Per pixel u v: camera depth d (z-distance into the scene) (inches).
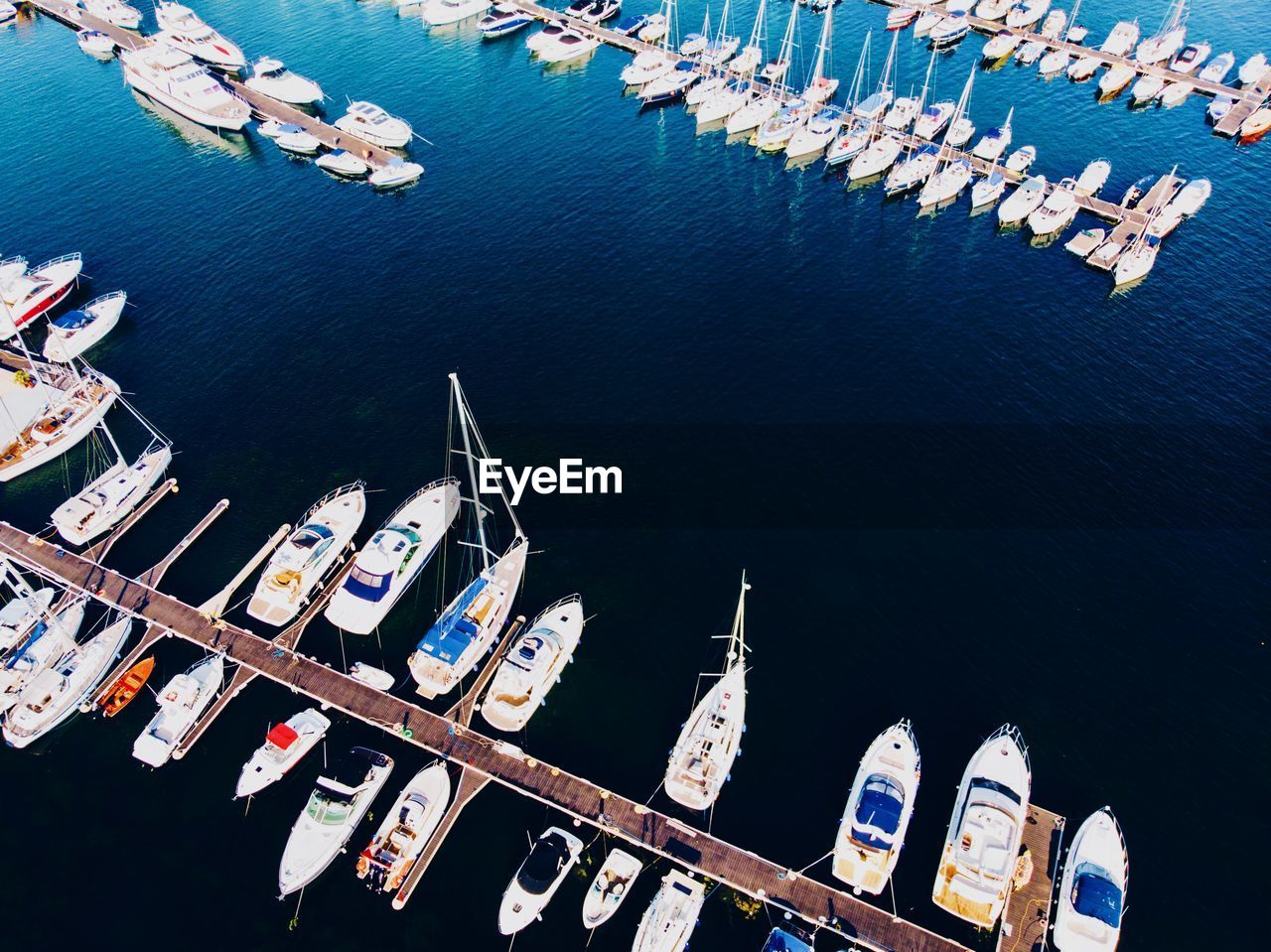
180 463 2630.4
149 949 1690.5
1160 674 2082.9
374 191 3809.1
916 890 1738.4
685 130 4197.8
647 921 1662.2
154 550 2396.7
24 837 1841.8
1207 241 3417.8
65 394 2760.8
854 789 1820.9
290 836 1801.2
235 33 5093.5
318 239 3523.6
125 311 3171.8
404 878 1761.8
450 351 3006.9
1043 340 3006.9
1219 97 4185.5
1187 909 1711.4
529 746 1973.4
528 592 2283.5
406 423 2753.4
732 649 2068.2
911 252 3432.6
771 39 4859.7
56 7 5241.1
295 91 4377.5
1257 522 2399.1
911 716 2017.7
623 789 1899.6
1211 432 2655.0
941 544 2377.0
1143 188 3651.6
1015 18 4825.3
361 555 2236.7
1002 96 4357.8
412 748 1978.3
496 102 4416.8
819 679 2090.3
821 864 1776.6
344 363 2960.1
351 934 1708.9
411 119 4286.4
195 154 4062.5
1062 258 3378.4
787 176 3875.5
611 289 3265.3
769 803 1875.0
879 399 2810.0
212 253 3444.9
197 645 2177.7
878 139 4001.0
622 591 2285.9
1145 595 2241.6
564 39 4736.7
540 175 3890.3
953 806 1862.7
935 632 2178.9
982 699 2044.8
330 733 2006.6
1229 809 1854.1
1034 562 2324.1
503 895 1739.7
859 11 5128.0
